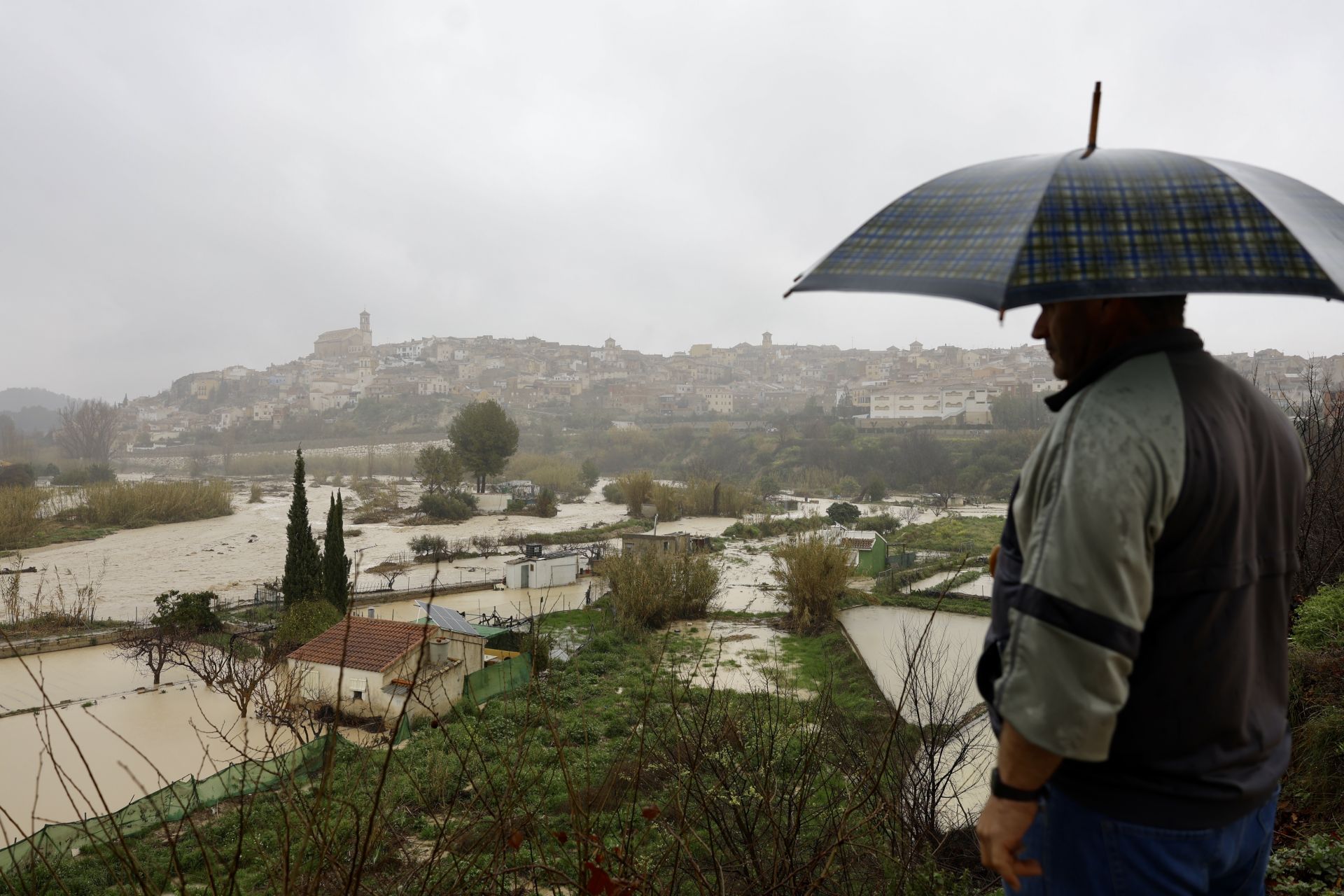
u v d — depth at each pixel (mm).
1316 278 1002
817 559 27766
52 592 35281
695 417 168125
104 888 7473
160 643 21953
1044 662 991
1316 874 3350
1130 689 1093
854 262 1229
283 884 1741
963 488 79750
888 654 20781
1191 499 1034
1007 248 1046
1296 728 4828
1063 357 1276
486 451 73562
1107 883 1129
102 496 58438
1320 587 6609
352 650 17719
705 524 61062
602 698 17016
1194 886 1115
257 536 54656
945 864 3080
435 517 63750
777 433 118000
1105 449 1027
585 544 52562
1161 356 1137
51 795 14250
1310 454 7340
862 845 2625
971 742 6309
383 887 1959
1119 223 1049
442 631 19141
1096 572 985
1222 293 987
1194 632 1061
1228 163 1215
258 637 25438
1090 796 1140
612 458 120125
